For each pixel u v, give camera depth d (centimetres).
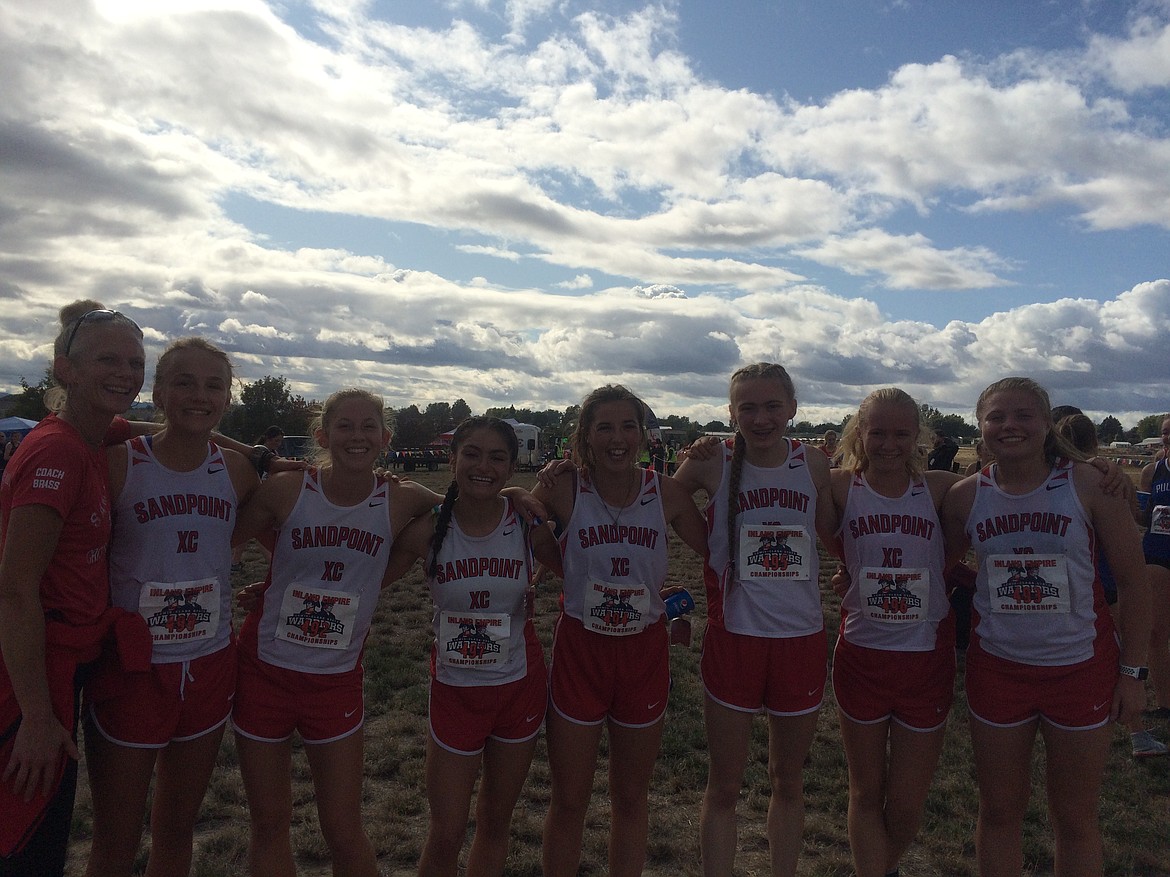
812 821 415
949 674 333
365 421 300
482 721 306
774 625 329
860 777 336
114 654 265
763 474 342
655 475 338
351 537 302
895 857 339
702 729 529
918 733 326
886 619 327
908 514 334
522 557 319
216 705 286
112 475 276
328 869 361
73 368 259
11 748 238
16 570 237
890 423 324
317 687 296
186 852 294
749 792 445
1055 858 311
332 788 299
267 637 300
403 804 417
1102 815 420
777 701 331
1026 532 307
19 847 235
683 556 1392
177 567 277
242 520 307
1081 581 302
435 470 4175
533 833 393
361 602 304
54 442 249
